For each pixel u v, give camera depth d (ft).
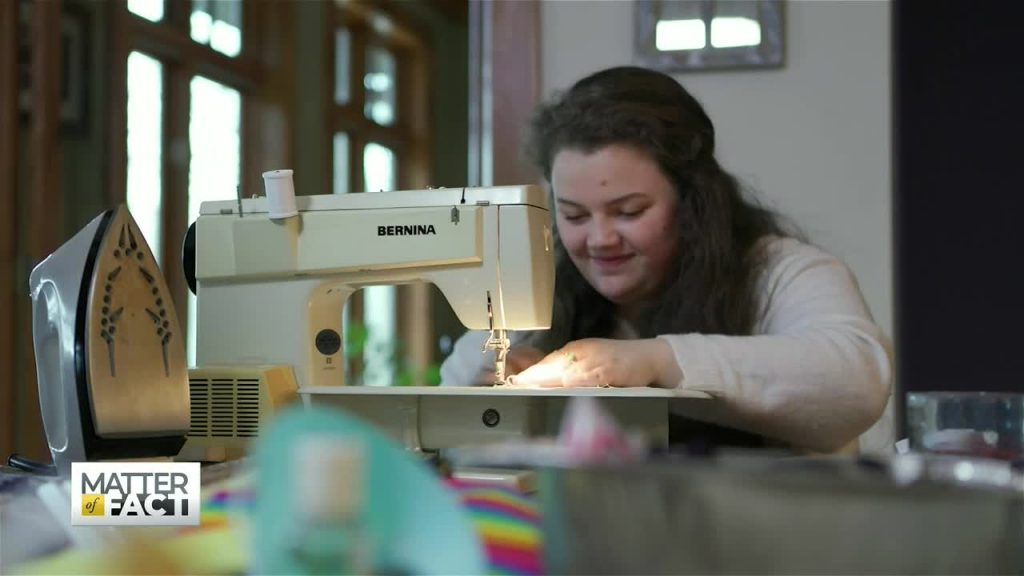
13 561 1.77
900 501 1.30
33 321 3.15
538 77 7.87
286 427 1.22
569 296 5.31
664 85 4.87
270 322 3.96
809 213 7.58
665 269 5.01
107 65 13.71
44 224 11.69
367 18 22.86
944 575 1.32
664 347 3.86
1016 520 1.45
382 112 24.36
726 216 4.83
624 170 4.71
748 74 7.66
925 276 8.58
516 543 1.74
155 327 3.20
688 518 1.31
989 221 8.50
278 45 18.85
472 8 8.14
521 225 3.82
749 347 3.95
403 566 1.23
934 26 8.55
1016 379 8.44
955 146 8.55
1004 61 8.48
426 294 24.64
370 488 1.22
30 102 11.71
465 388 3.40
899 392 7.85
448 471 2.61
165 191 15.72
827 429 4.01
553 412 3.57
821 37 7.58
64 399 3.01
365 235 3.89
